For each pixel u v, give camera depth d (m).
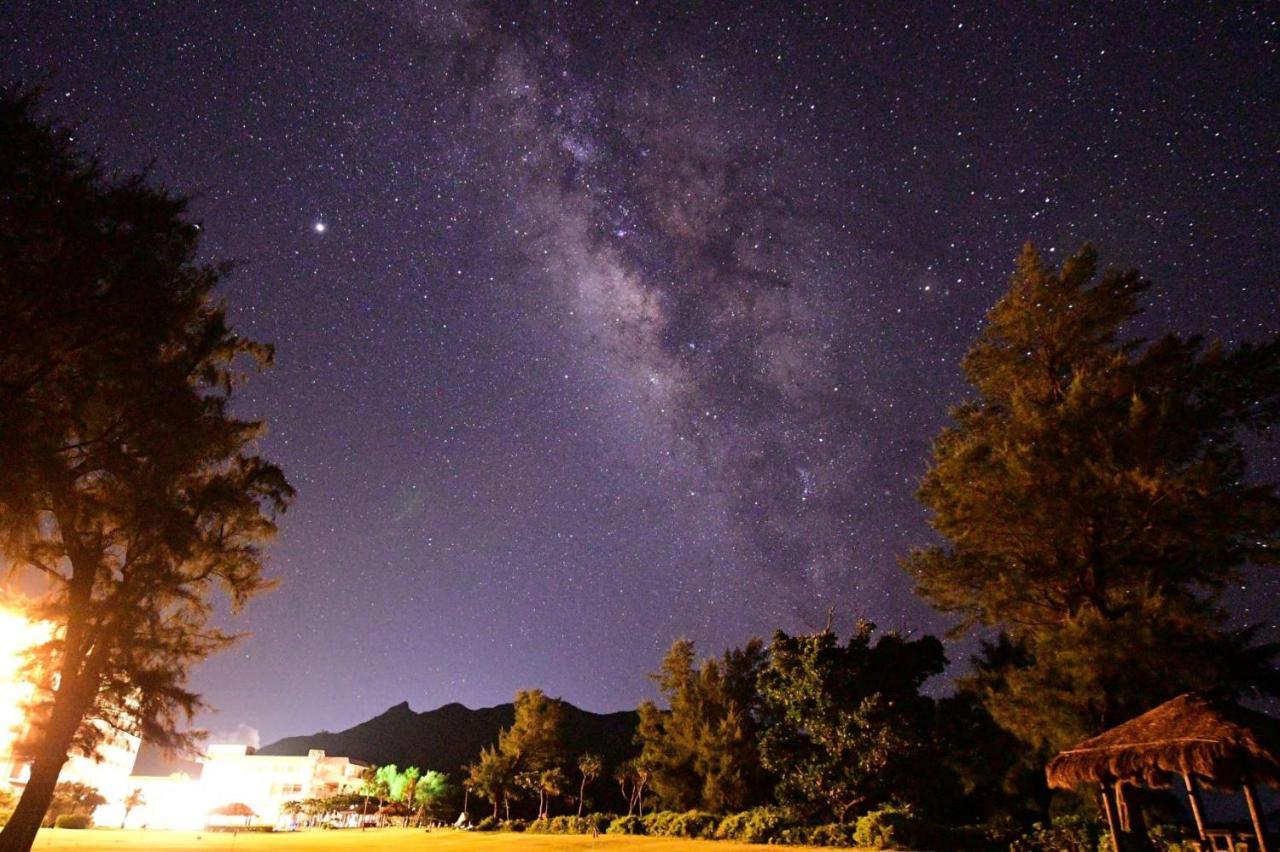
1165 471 16.41
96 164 9.52
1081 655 14.88
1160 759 9.62
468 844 27.55
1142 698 15.30
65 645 12.41
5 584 11.04
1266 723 9.48
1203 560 16.98
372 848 25.88
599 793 70.25
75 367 9.45
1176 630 15.02
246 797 68.31
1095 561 17.27
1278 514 15.02
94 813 45.25
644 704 42.78
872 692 25.72
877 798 24.25
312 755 70.62
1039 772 24.59
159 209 9.91
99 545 12.44
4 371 8.61
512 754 58.72
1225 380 17.50
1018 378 20.45
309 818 65.62
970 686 18.73
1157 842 13.90
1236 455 16.47
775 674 27.64
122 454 9.97
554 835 34.09
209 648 14.73
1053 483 17.06
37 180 8.82
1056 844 16.12
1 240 8.53
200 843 27.50
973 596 19.12
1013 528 17.64
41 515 9.36
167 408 10.82
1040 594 18.12
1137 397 16.45
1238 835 10.71
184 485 13.52
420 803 65.88
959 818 24.84
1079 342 19.94
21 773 33.94
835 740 24.98
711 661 41.03
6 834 11.33
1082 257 19.84
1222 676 16.75
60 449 8.84
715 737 36.78
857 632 26.94
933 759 24.25
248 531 15.66
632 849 22.59
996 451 18.62
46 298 8.75
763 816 25.16
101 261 9.34
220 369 15.29
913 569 19.73
